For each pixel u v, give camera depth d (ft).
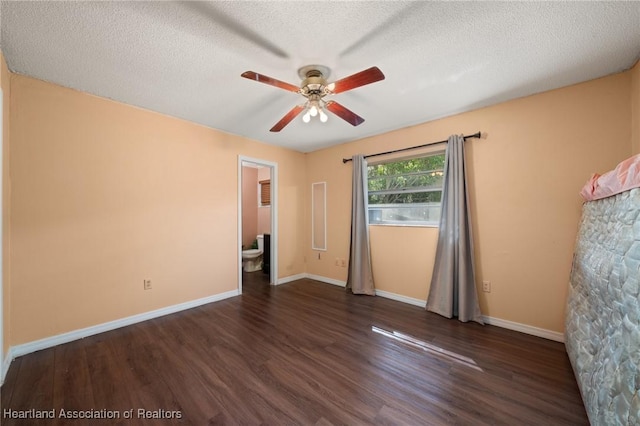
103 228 8.39
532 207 8.19
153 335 8.10
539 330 8.02
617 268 4.26
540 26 5.24
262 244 18.04
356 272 12.40
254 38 5.63
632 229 4.06
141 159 9.23
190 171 10.54
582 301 6.01
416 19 5.08
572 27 5.26
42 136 7.32
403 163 11.60
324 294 12.35
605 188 5.18
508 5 4.72
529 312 8.23
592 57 6.27
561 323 7.69
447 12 4.90
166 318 9.44
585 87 7.36
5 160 6.42
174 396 5.37
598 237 5.52
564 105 7.67
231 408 5.06
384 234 12.01
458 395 5.41
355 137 12.74
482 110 9.16
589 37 5.56
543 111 8.00
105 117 8.44
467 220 9.24
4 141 6.32
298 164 15.25
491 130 8.96
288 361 6.66
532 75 7.10
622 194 4.61
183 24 5.20
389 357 6.85
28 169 7.09
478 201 9.21
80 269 7.95
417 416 4.85
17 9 4.70
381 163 12.28
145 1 4.59
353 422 4.71
